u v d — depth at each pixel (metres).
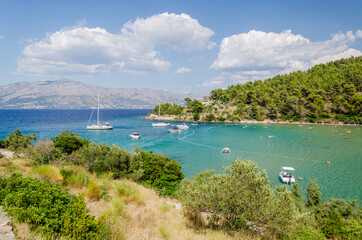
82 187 13.12
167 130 130.38
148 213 11.68
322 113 159.88
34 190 7.97
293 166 53.97
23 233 5.98
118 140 92.62
